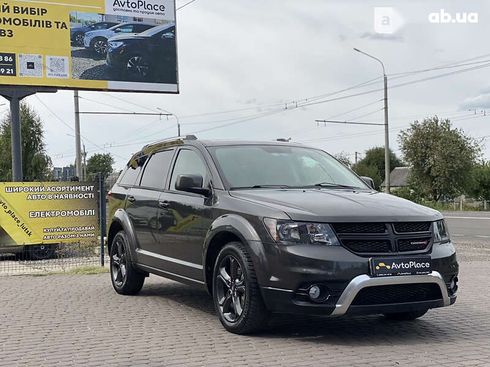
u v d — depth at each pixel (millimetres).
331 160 7457
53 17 17297
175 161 7457
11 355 5406
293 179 6688
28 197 11328
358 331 6066
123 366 5000
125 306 7594
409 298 5445
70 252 12898
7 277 10461
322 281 5188
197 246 6453
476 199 52438
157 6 19297
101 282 9742
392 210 5570
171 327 6383
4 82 16547
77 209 11664
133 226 8023
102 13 18203
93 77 18000
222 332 6078
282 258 5324
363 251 5297
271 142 7387
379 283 5215
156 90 19172
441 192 54906
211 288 6352
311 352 5273
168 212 7078
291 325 6328
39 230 11398
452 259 5711
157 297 8219
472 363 4914
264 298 5488
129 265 8133
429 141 54719
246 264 5613
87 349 5559
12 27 16688
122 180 8820
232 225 5844
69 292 8766
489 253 13898
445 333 6000
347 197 5938
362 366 4840
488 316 6816
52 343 5809
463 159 53375
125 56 18609
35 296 8453
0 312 7328
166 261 7121
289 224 5379
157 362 5086
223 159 6719
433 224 5715
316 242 5277
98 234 11797
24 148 42594
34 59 16969
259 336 5863
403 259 5332
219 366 4914
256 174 6594
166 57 19375
